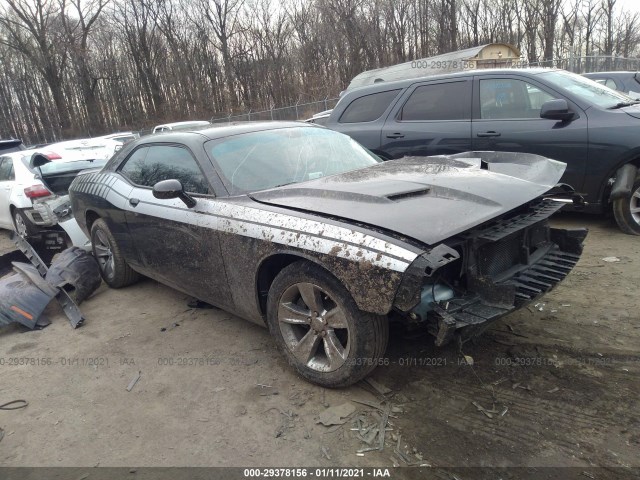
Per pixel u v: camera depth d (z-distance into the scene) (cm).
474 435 238
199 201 335
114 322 412
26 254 506
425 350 313
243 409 275
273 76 3634
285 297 290
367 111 652
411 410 261
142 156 424
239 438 253
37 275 443
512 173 335
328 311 272
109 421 277
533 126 522
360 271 239
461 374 287
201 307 425
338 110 685
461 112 571
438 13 3284
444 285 258
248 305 319
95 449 254
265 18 3606
